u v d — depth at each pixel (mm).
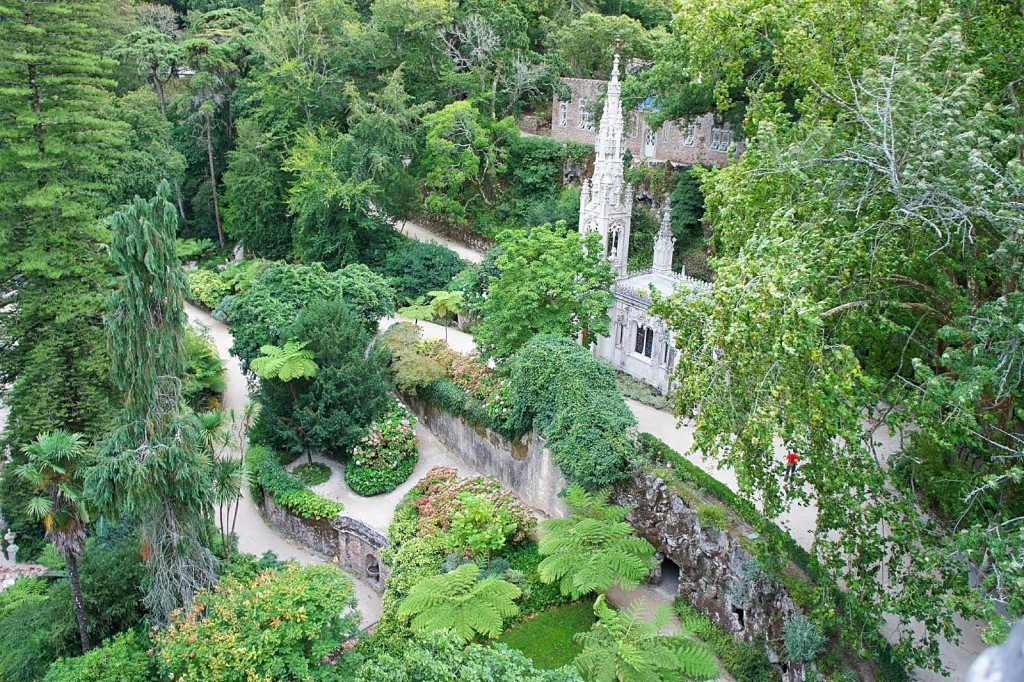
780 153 23562
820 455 19156
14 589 28062
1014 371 18328
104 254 37438
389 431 36562
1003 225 18234
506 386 34250
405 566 29422
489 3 61406
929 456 21750
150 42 62781
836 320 22359
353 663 23141
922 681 21156
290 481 35562
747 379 19469
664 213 38594
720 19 26922
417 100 60250
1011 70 22312
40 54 34562
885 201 22062
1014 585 15992
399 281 52719
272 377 37031
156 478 23109
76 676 20875
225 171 67125
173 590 24094
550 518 30641
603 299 34906
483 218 58656
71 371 34719
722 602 26125
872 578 19969
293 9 63844
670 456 28891
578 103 60625
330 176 53969
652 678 23406
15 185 34719
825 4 24906
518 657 22656
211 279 58688
